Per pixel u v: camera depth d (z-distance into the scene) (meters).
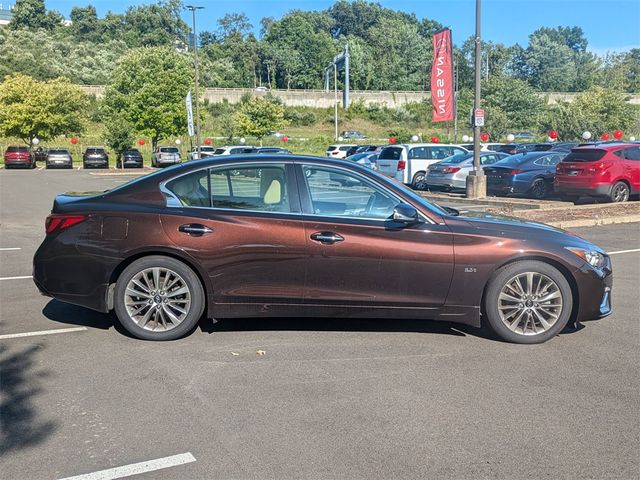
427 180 22.14
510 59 125.62
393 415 4.20
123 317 5.71
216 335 5.93
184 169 5.88
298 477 3.43
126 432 3.96
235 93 89.62
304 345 5.65
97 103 78.75
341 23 151.38
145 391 4.59
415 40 125.44
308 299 5.65
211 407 4.32
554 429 4.01
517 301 5.72
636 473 3.49
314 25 147.00
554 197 19.25
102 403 4.39
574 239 5.91
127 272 5.67
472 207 16.36
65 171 42.50
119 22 137.62
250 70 125.44
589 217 13.84
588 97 54.84
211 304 5.69
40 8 134.12
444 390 4.63
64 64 94.88
